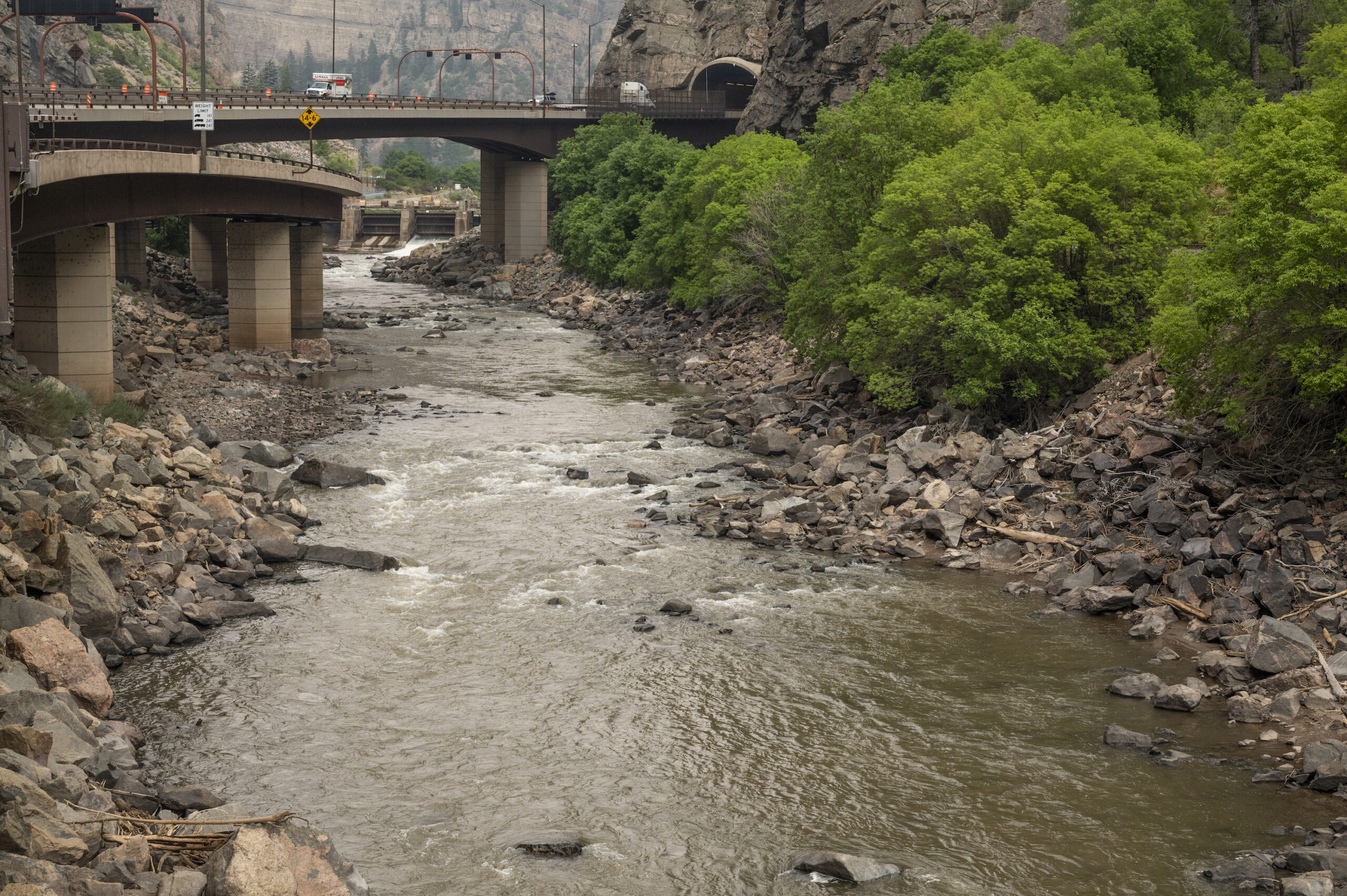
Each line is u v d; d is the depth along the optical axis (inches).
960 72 3841.0
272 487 1568.7
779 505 1565.0
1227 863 746.8
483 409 2321.6
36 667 900.0
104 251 2027.6
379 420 2181.3
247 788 841.5
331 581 1304.1
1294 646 1026.7
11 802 636.7
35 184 1497.3
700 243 3474.4
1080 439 1621.6
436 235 7337.6
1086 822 812.6
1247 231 1307.8
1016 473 1588.3
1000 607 1257.4
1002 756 914.7
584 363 3002.0
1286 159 1289.4
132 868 646.5
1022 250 1868.8
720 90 7450.8
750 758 910.4
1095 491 1475.1
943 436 1814.7
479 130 5462.6
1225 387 1478.8
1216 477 1378.0
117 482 1353.3
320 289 3371.1
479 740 933.8
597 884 735.7
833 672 1076.5
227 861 641.0
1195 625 1167.0
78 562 1072.8
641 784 867.4
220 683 1023.6
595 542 1465.3
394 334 3511.3
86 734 824.3
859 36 5295.3
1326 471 1341.0
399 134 5196.9
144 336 2677.2
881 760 907.4
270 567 1344.7
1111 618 1224.8
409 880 733.3
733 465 1857.8
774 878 746.2
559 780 871.7
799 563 1406.3
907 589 1316.4
